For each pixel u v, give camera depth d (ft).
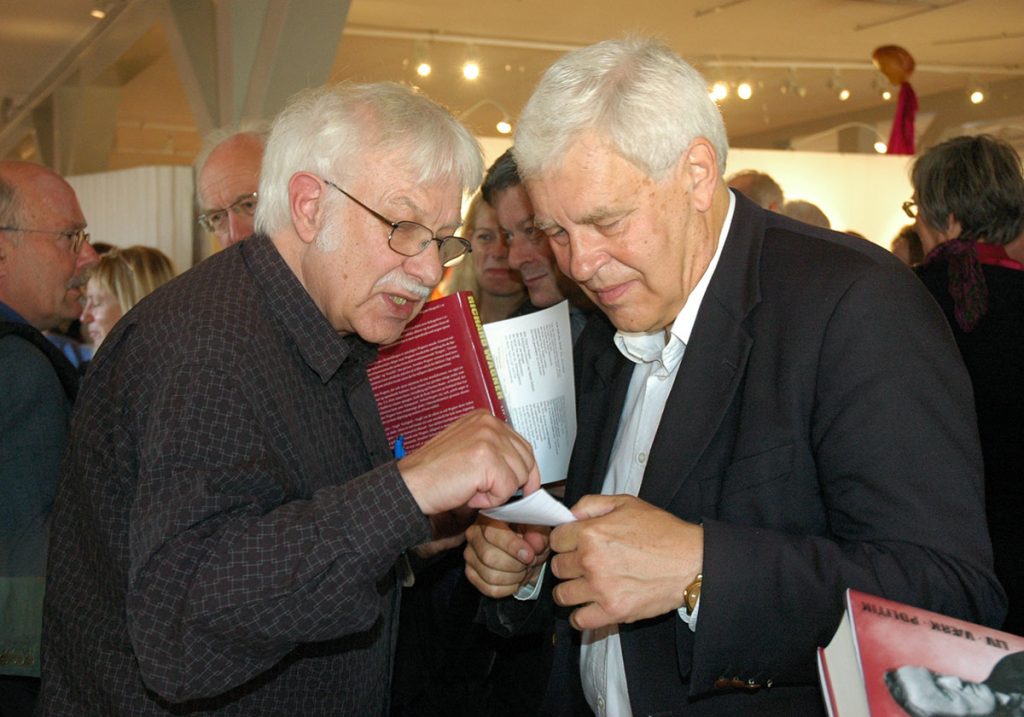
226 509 3.73
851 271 4.23
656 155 4.15
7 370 6.01
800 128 40.11
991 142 7.83
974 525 3.82
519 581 5.30
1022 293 7.14
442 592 6.43
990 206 7.66
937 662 2.74
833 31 27.94
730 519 4.25
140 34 27.43
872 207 23.16
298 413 4.38
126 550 4.13
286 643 3.67
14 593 5.87
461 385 5.08
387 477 3.71
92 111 33.99
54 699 4.35
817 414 4.11
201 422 3.86
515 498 5.28
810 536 4.00
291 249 4.54
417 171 4.35
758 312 4.42
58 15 25.40
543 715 5.59
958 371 4.06
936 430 3.89
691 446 4.40
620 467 5.01
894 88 33.45
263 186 4.58
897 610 2.91
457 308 5.08
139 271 13.67
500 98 36.01
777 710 4.27
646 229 4.25
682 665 4.26
